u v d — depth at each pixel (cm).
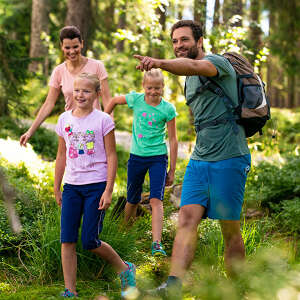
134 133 504
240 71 355
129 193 506
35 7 2512
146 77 489
